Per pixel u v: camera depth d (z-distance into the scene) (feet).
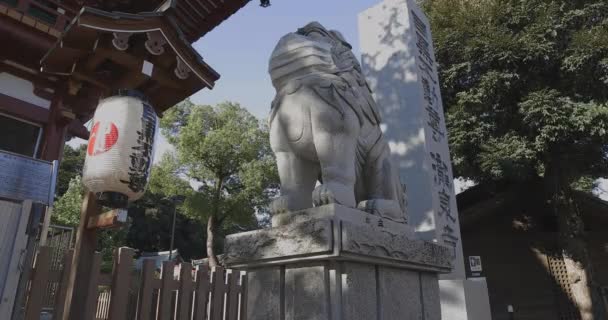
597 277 42.52
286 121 9.77
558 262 43.68
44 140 23.68
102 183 8.63
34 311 10.79
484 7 40.24
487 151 38.11
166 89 10.50
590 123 34.19
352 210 8.61
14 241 11.18
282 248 8.38
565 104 35.24
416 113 21.50
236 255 9.18
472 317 18.74
